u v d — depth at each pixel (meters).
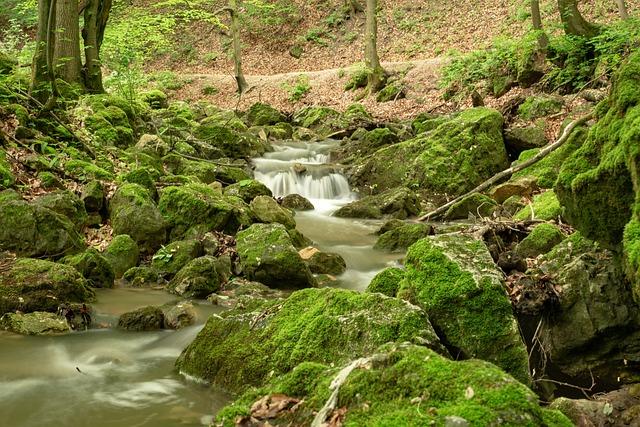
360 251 9.54
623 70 4.86
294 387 3.56
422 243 5.51
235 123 17.25
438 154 13.23
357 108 20.03
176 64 31.86
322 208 12.69
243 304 5.36
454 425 2.47
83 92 14.30
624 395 4.41
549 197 9.33
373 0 22.61
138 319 6.17
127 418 4.32
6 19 28.50
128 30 21.66
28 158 9.38
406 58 25.84
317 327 4.53
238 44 26.09
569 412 4.13
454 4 27.81
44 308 6.28
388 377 2.93
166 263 8.00
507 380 2.68
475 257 5.27
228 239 8.57
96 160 10.62
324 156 15.76
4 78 11.79
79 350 5.60
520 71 17.23
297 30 31.38
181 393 4.75
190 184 9.93
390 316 4.38
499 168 13.29
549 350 5.36
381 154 13.95
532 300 5.48
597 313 5.16
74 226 8.10
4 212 7.55
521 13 22.59
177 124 16.02
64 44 14.19
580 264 5.44
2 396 4.63
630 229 4.11
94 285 7.41
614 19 19.94
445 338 4.87
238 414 3.37
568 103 14.77
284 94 25.06
